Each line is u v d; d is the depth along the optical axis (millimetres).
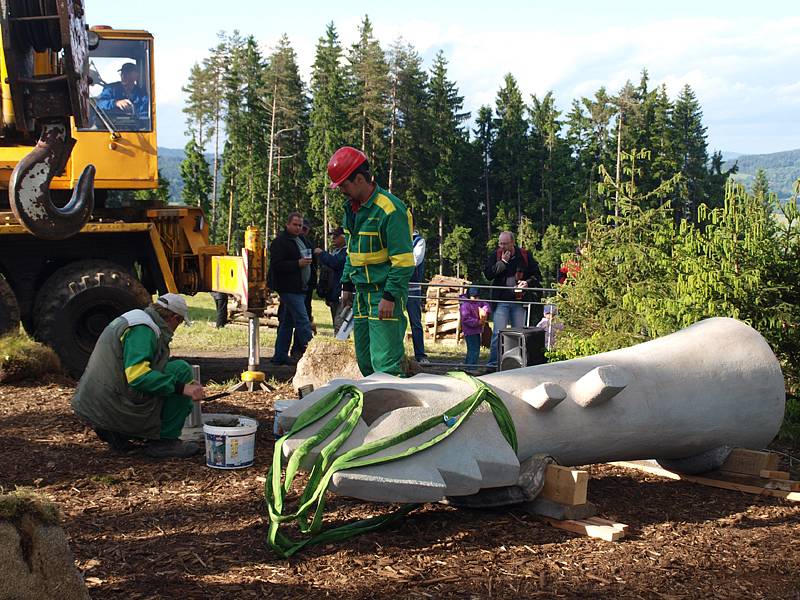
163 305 5883
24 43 4168
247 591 3486
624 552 4066
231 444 5484
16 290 9367
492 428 4414
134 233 9922
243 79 86312
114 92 9391
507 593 3521
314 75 87125
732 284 6566
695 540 4289
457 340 16766
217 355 12094
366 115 74375
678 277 6891
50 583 2801
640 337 7105
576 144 84812
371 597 3441
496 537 4238
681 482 5516
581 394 4730
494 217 85875
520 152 84500
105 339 5758
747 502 5055
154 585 3541
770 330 6633
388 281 5410
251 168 80375
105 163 9375
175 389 5746
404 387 4512
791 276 6730
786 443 6625
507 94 88750
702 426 5188
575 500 4398
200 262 10469
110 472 5445
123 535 4215
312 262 11531
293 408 4449
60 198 9547
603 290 7480
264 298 8594
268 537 4000
